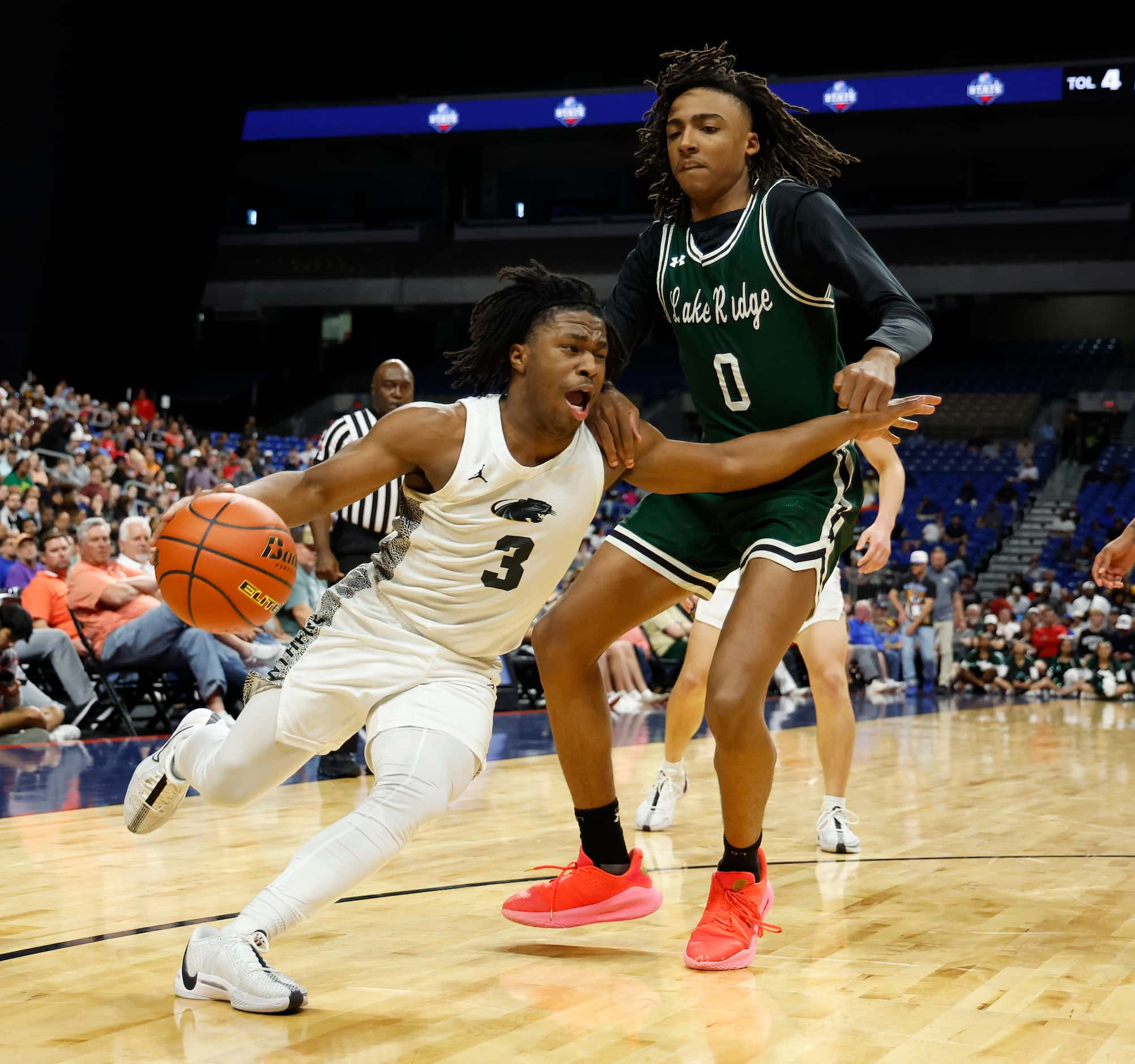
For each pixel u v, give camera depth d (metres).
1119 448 20.72
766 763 2.39
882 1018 1.98
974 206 21.94
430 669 2.16
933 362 24.72
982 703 11.38
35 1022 1.94
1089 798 4.86
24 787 4.67
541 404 2.13
